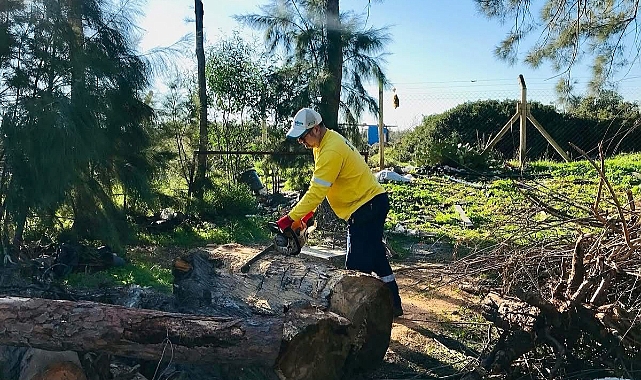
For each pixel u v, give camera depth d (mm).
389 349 4414
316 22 9336
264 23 9727
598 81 6750
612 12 6078
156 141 7594
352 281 3871
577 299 3523
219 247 5004
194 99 10109
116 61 6750
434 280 6008
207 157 10266
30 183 5797
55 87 6227
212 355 3104
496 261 4258
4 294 4090
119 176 6949
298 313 3459
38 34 6129
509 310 3748
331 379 3521
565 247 4219
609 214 4348
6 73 6016
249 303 3945
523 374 3707
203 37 10273
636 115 5848
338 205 4621
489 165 15336
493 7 6422
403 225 9508
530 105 17406
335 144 4371
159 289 5746
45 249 6613
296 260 4418
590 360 3695
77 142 5812
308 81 9453
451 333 4707
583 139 17062
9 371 3402
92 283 5852
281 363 3205
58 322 3061
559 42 6238
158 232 8430
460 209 10422
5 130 5703
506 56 6777
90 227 6805
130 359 3686
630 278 3857
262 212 10578
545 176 14000
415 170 15469
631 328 3404
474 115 18344
